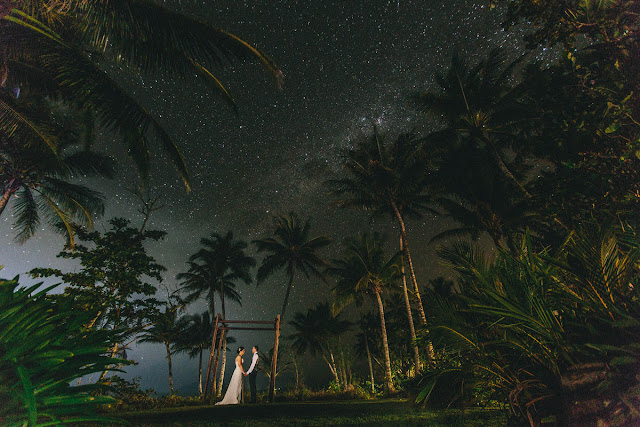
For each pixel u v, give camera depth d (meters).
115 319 12.91
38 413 1.51
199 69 8.19
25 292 1.79
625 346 1.75
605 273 2.05
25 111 10.05
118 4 7.06
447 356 2.92
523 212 17.19
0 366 1.53
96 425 1.75
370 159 30.20
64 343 1.76
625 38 3.29
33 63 9.02
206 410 8.27
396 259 30.75
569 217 3.42
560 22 3.57
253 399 11.79
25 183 15.30
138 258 14.79
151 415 6.95
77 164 17.17
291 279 38.34
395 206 28.77
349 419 6.05
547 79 3.84
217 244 41.91
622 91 3.33
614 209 2.99
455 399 2.82
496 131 20.22
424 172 27.62
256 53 7.62
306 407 8.95
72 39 9.08
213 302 41.00
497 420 2.69
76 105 7.87
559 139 3.70
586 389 1.86
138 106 8.02
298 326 50.34
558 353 2.16
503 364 2.54
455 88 19.78
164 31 7.36
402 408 7.72
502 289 2.50
